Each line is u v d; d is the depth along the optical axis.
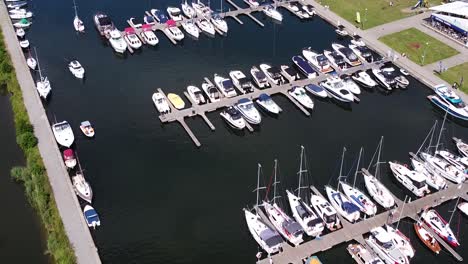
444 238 70.44
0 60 103.19
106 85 100.25
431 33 116.19
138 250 68.81
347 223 72.31
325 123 92.62
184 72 104.81
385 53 109.50
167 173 81.31
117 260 67.38
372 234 69.25
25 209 74.38
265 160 84.19
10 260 66.81
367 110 96.06
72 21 120.62
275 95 98.94
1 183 78.44
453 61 106.69
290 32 120.44
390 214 73.38
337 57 107.00
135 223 72.56
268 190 78.06
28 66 102.69
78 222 70.00
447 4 120.12
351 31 117.81
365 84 101.38
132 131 89.31
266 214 73.38
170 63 107.75
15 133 87.81
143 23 119.38
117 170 81.38
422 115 94.81
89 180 79.31
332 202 74.81
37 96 94.38
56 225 69.31
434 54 109.00
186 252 68.75
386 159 84.19
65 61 106.81
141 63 107.44
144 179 80.00
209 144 87.31
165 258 67.94
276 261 66.81
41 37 114.44
